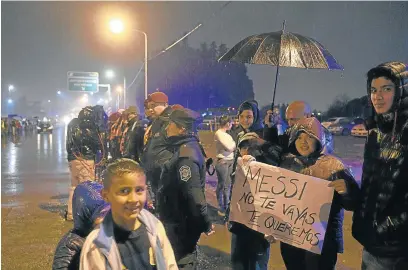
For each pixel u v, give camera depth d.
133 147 5.95
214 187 9.72
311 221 3.02
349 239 5.77
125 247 1.91
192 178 3.43
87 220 2.06
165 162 3.62
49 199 8.59
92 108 6.64
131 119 7.22
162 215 3.58
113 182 1.87
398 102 2.37
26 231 6.19
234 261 3.61
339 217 3.13
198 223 3.50
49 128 44.16
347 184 2.88
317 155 3.10
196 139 3.69
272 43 3.50
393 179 2.33
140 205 1.91
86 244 1.86
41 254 5.18
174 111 3.69
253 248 3.52
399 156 2.33
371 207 2.47
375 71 2.46
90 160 6.52
